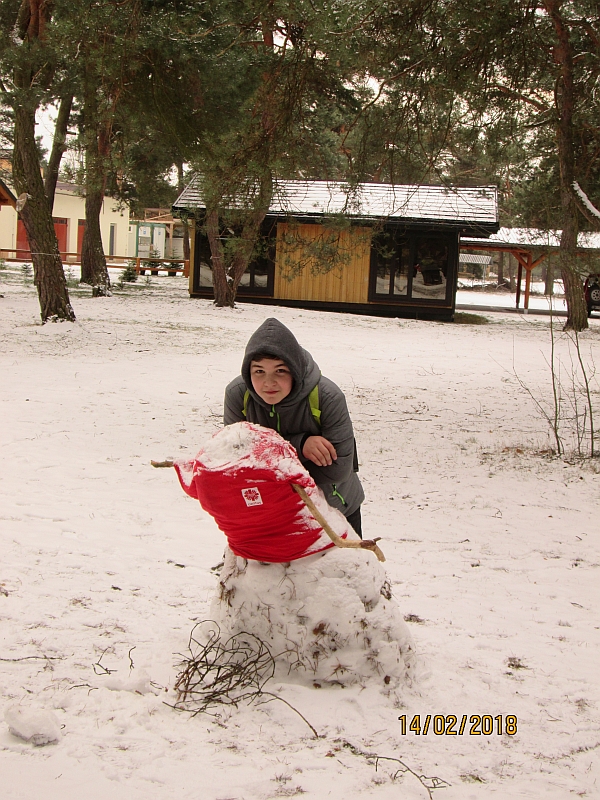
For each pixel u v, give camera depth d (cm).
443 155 1286
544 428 1124
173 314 2575
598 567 578
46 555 527
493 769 280
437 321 3042
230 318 2569
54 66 1533
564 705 338
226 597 341
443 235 3016
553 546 626
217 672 327
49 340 1778
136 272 4403
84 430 960
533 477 850
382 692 326
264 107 1097
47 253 1980
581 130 1235
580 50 1116
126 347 1761
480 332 2642
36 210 1952
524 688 353
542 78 1130
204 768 265
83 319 2228
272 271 3133
